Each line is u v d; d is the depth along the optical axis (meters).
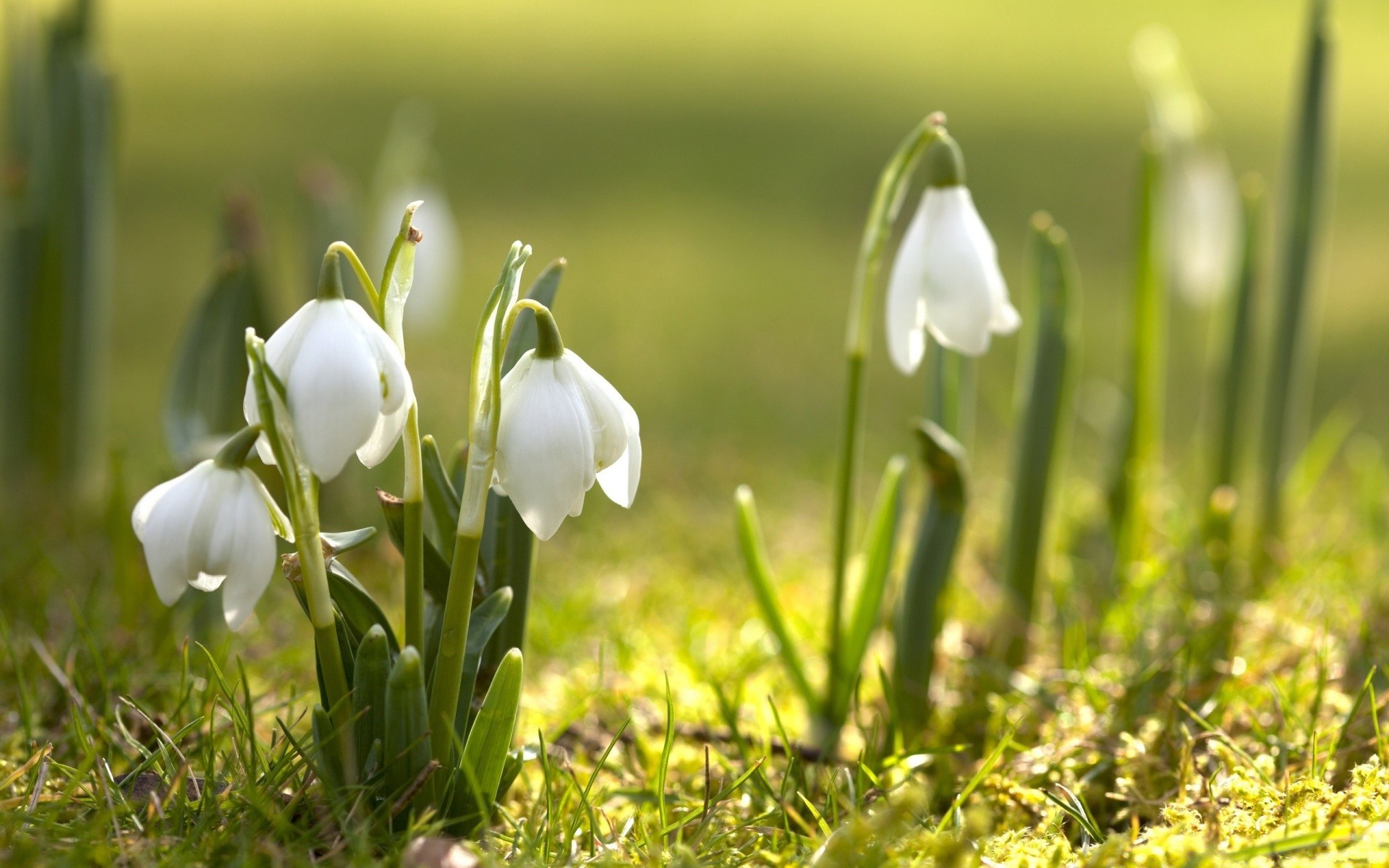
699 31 3.53
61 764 0.54
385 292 0.50
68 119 0.77
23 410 0.78
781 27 3.58
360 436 0.49
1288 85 2.89
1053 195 2.14
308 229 0.73
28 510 0.75
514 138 2.50
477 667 0.52
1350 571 0.66
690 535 0.80
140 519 0.50
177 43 3.10
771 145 2.53
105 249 0.80
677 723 0.58
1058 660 0.62
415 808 0.52
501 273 0.50
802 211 2.18
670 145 2.50
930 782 0.56
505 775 0.53
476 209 2.09
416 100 2.71
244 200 0.67
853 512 0.85
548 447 0.50
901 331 0.55
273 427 0.49
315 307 0.49
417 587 0.52
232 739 0.54
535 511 0.50
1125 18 3.68
